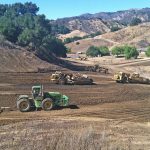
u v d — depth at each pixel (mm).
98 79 70750
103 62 137250
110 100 46594
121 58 165750
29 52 90688
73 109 40125
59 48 145375
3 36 99000
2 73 73062
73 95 49312
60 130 30016
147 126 34312
